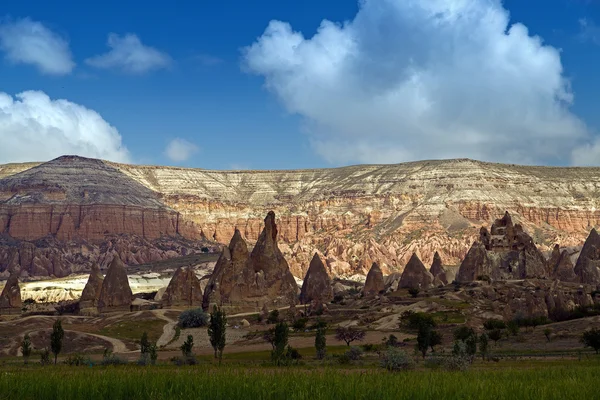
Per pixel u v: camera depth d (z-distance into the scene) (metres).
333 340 184.75
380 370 108.19
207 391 70.19
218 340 147.25
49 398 70.00
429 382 77.12
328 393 69.12
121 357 158.75
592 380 79.62
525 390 70.12
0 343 190.50
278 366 123.81
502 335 177.00
